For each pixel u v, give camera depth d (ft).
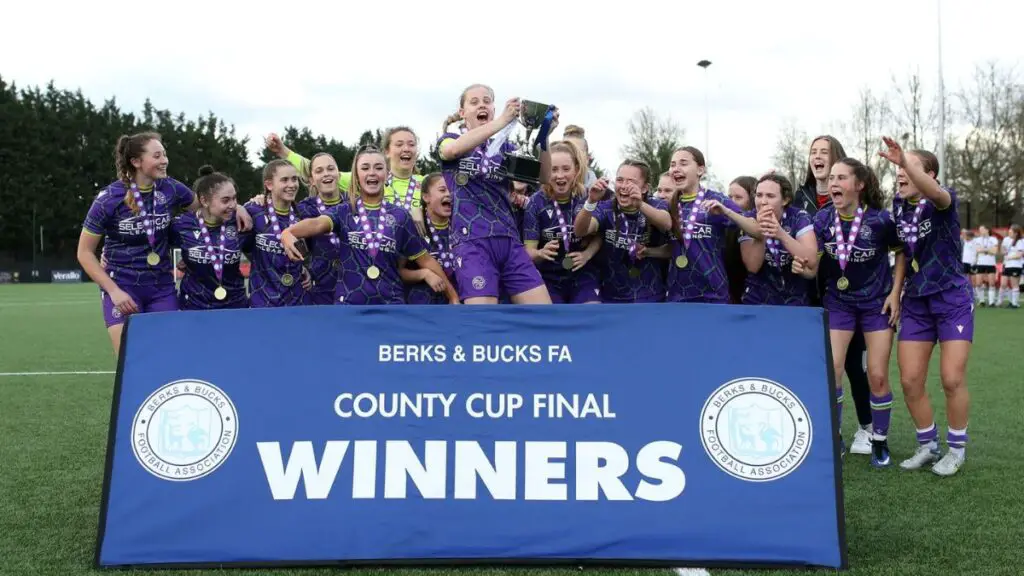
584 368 12.05
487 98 15.49
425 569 11.34
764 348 12.04
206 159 207.72
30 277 179.93
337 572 11.29
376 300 15.85
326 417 11.95
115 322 17.26
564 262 17.19
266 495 11.68
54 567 11.66
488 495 11.64
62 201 188.03
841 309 17.66
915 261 17.02
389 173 20.30
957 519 13.84
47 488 16.20
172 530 11.59
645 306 12.22
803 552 11.30
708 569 11.27
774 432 11.75
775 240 17.30
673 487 11.59
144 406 12.06
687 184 16.63
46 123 192.44
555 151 17.46
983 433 20.84
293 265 17.99
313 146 184.24
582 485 11.64
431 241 17.99
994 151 119.75
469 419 11.91
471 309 12.25
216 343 12.28
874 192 17.08
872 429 18.03
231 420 11.97
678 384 11.93
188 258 17.53
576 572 11.21
